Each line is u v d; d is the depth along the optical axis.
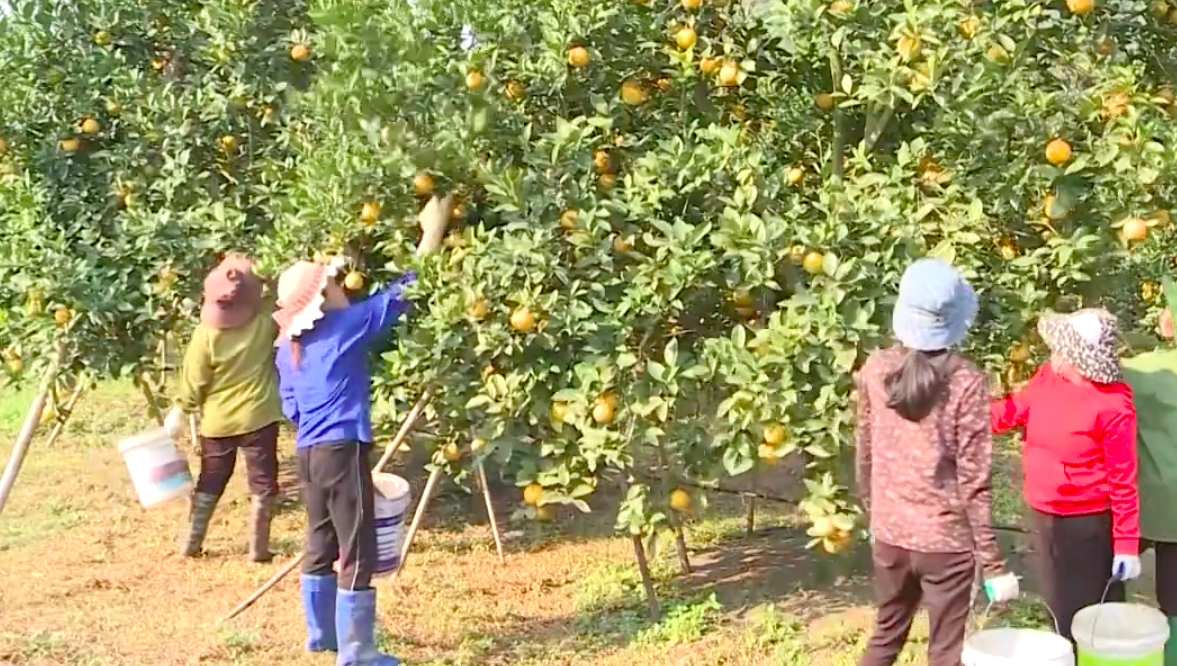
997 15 5.15
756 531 7.11
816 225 5.11
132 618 5.81
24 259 6.46
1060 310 5.52
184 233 6.86
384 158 5.62
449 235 5.90
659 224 5.23
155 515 7.60
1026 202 5.32
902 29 5.10
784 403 5.00
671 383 5.14
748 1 5.75
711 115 5.88
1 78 6.94
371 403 5.95
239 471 8.63
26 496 7.97
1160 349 5.03
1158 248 5.82
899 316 4.04
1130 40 5.65
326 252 6.00
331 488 4.98
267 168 6.98
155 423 10.08
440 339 5.30
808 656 5.12
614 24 5.52
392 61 5.52
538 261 5.20
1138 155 4.95
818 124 5.86
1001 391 6.20
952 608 4.06
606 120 5.43
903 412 4.01
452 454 5.89
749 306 5.48
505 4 5.54
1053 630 5.06
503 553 6.90
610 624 5.69
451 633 5.59
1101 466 4.30
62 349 6.58
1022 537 6.73
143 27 7.52
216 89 7.40
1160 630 4.14
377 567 5.27
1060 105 5.15
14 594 6.15
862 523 5.28
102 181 7.15
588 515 7.66
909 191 5.25
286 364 5.07
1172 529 4.46
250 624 5.72
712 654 5.21
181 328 7.17
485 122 5.43
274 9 7.53
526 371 5.39
